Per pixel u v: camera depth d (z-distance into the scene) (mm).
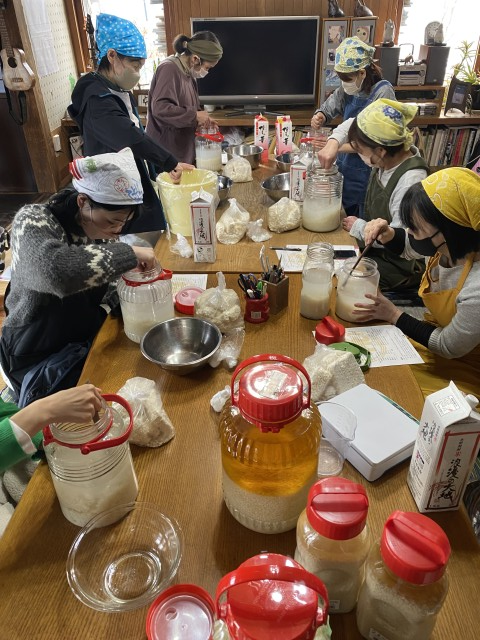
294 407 722
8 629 721
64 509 871
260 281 1440
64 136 4695
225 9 4238
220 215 2146
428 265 1599
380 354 1306
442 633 698
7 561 816
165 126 2947
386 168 2107
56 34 4469
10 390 1779
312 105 4480
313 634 517
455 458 797
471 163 3602
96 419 880
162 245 1957
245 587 533
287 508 800
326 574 680
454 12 4301
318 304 1437
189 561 807
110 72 2295
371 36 3939
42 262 1275
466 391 1421
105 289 1576
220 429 829
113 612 737
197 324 1327
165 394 1174
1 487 1227
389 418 1010
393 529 623
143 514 882
